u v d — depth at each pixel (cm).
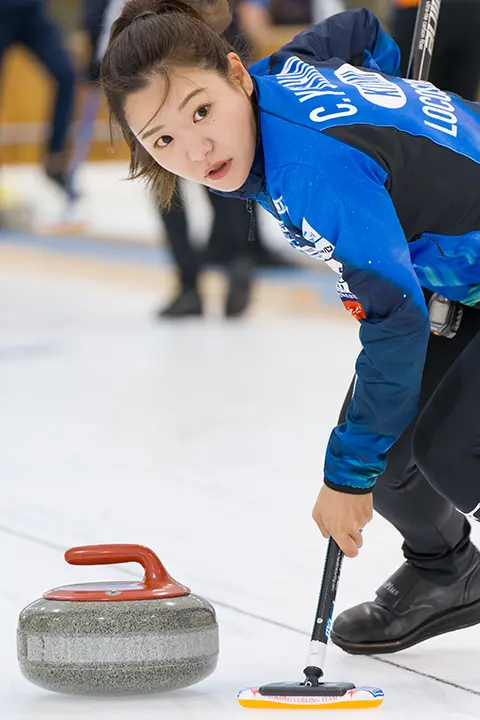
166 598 500
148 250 2242
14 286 1995
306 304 1727
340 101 488
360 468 495
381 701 494
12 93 3047
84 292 1922
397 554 720
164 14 482
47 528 785
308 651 537
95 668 489
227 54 487
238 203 1620
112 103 485
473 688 524
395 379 480
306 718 484
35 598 646
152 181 522
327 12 2066
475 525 779
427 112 510
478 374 511
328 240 470
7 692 518
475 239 511
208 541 752
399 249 467
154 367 1342
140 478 907
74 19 2809
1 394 1227
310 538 755
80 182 2852
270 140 477
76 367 1355
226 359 1382
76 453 985
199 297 1661
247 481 894
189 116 470
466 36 1202
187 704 500
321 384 1243
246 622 609
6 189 2575
